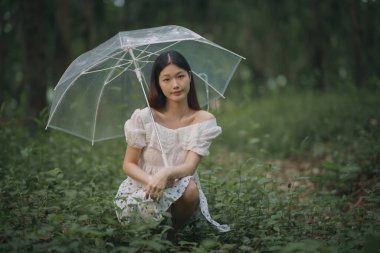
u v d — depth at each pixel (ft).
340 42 59.11
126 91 16.10
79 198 15.37
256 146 31.78
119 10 59.52
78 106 15.52
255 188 18.29
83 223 13.89
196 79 16.29
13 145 21.81
